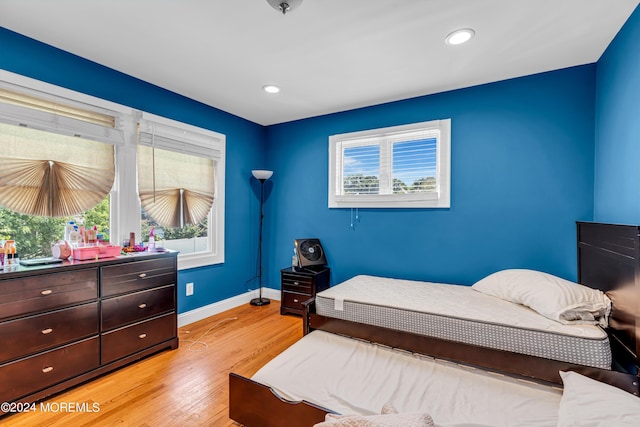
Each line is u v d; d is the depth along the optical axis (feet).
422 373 5.17
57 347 5.81
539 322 5.47
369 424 2.95
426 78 8.19
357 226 10.67
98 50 6.85
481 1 5.15
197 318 9.97
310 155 11.68
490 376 5.13
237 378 4.94
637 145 5.20
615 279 5.34
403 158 9.87
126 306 6.92
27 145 6.42
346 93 9.27
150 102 8.59
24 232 6.57
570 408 3.55
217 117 10.69
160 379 6.50
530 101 7.94
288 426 4.42
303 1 5.16
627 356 4.86
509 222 8.24
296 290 10.47
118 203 7.98
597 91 7.11
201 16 5.60
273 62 7.36
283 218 12.36
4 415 5.25
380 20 5.71
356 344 6.25
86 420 5.22
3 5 5.30
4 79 6.01
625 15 5.45
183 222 9.65
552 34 6.09
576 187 7.46
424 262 9.46
